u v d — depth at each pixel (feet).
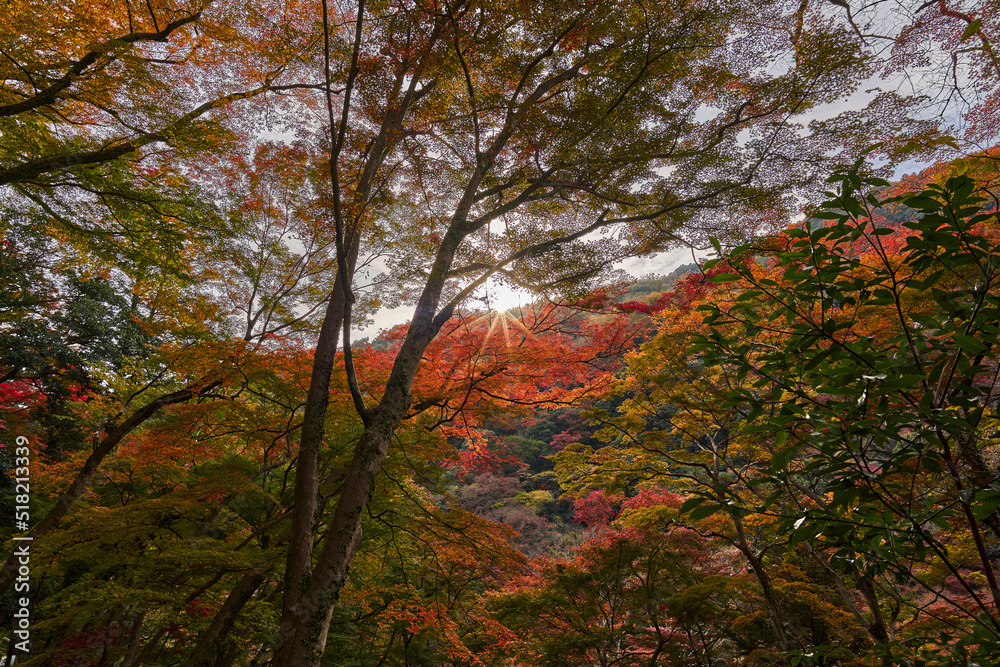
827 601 28.99
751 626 30.19
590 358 25.81
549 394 26.81
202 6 22.43
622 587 29.32
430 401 23.91
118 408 31.40
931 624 20.06
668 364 27.73
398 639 33.68
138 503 19.27
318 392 17.46
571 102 18.98
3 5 19.04
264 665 26.61
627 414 31.12
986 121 14.43
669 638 29.45
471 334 25.04
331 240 27.84
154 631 28.96
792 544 6.60
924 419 5.87
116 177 22.97
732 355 6.93
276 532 23.53
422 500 28.19
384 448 16.20
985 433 16.20
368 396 23.45
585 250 21.75
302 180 26.50
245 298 29.58
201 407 20.22
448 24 18.04
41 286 44.83
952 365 6.22
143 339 48.80
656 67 18.63
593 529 57.16
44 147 22.59
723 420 27.35
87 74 21.09
